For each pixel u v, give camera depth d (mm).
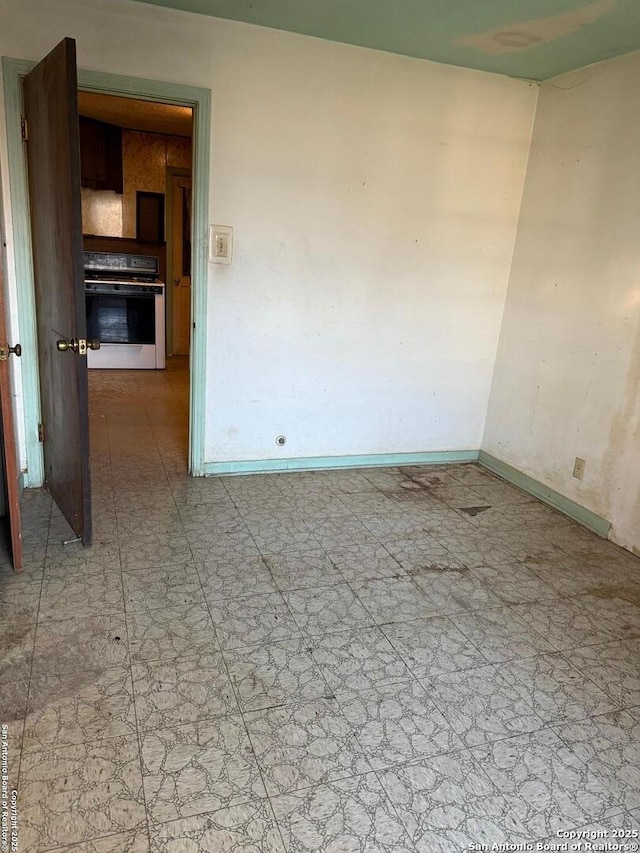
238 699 1674
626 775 1505
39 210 2525
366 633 2021
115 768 1419
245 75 2836
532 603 2283
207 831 1280
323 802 1370
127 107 5012
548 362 3311
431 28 2660
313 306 3285
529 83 3322
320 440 3562
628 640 2084
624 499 2801
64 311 2289
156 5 2623
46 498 2908
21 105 2594
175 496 3059
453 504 3219
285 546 2600
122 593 2150
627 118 2750
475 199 3438
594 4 2291
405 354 3574
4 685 1663
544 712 1708
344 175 3137
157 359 6156
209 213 2959
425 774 1467
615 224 2830
